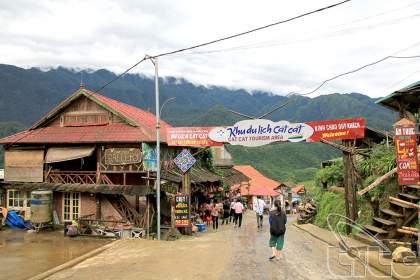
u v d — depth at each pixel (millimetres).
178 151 29484
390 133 24359
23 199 27000
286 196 63156
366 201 17625
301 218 26812
